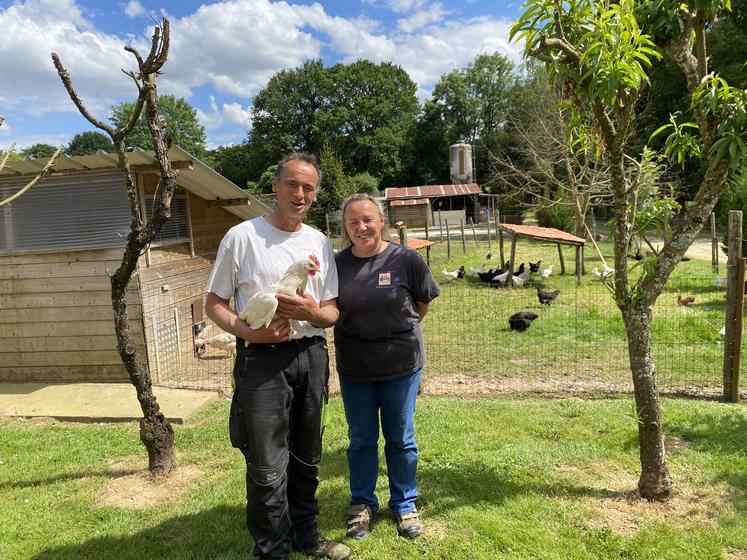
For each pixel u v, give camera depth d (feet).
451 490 13.75
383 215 11.98
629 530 11.79
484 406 20.03
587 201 77.77
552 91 11.62
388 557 11.21
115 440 18.37
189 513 13.21
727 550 11.03
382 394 11.85
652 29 12.15
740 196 50.19
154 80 12.85
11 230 25.54
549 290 48.49
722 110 11.13
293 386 10.33
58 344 25.44
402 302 11.44
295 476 11.18
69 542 12.12
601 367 25.46
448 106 213.25
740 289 19.43
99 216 25.20
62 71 12.23
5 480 15.44
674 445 15.93
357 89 213.87
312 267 9.73
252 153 214.90
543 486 13.78
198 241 33.86
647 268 12.19
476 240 95.55
